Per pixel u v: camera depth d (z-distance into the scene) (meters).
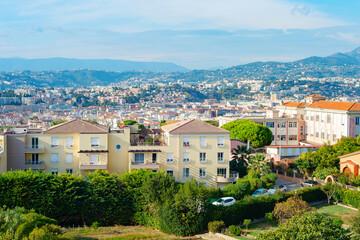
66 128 84.81
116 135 85.75
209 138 86.88
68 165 84.50
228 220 67.00
